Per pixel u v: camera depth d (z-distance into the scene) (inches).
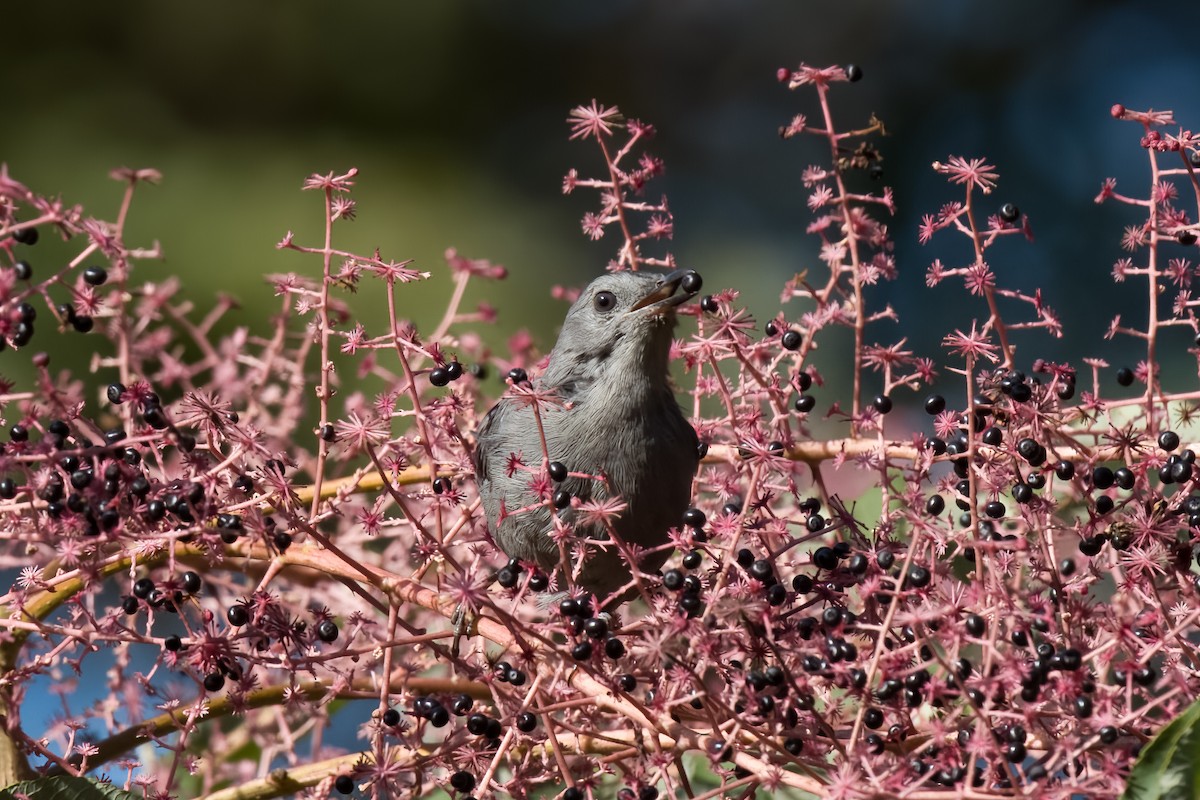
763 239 245.8
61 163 191.2
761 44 259.1
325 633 133.0
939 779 130.3
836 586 132.6
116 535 131.6
